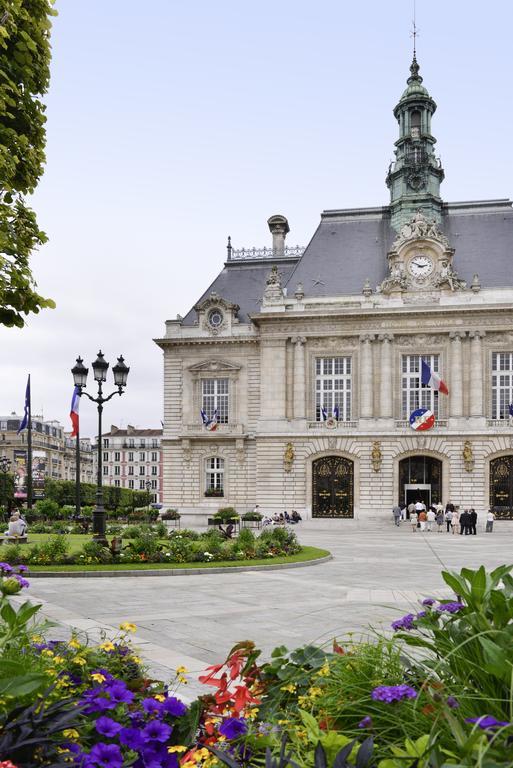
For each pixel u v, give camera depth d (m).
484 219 66.44
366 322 61.72
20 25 15.60
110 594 19.69
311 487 61.72
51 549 26.73
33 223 16.39
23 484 148.75
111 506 92.06
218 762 4.53
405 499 61.22
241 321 67.75
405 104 69.75
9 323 16.16
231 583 22.33
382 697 4.48
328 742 3.97
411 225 62.16
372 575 24.55
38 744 4.41
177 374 66.69
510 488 59.06
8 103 15.69
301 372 62.53
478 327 60.12
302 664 6.11
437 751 3.67
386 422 60.81
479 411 59.53
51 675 5.38
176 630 14.38
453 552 35.00
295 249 73.69
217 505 64.62
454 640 5.35
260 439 62.66
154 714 5.08
